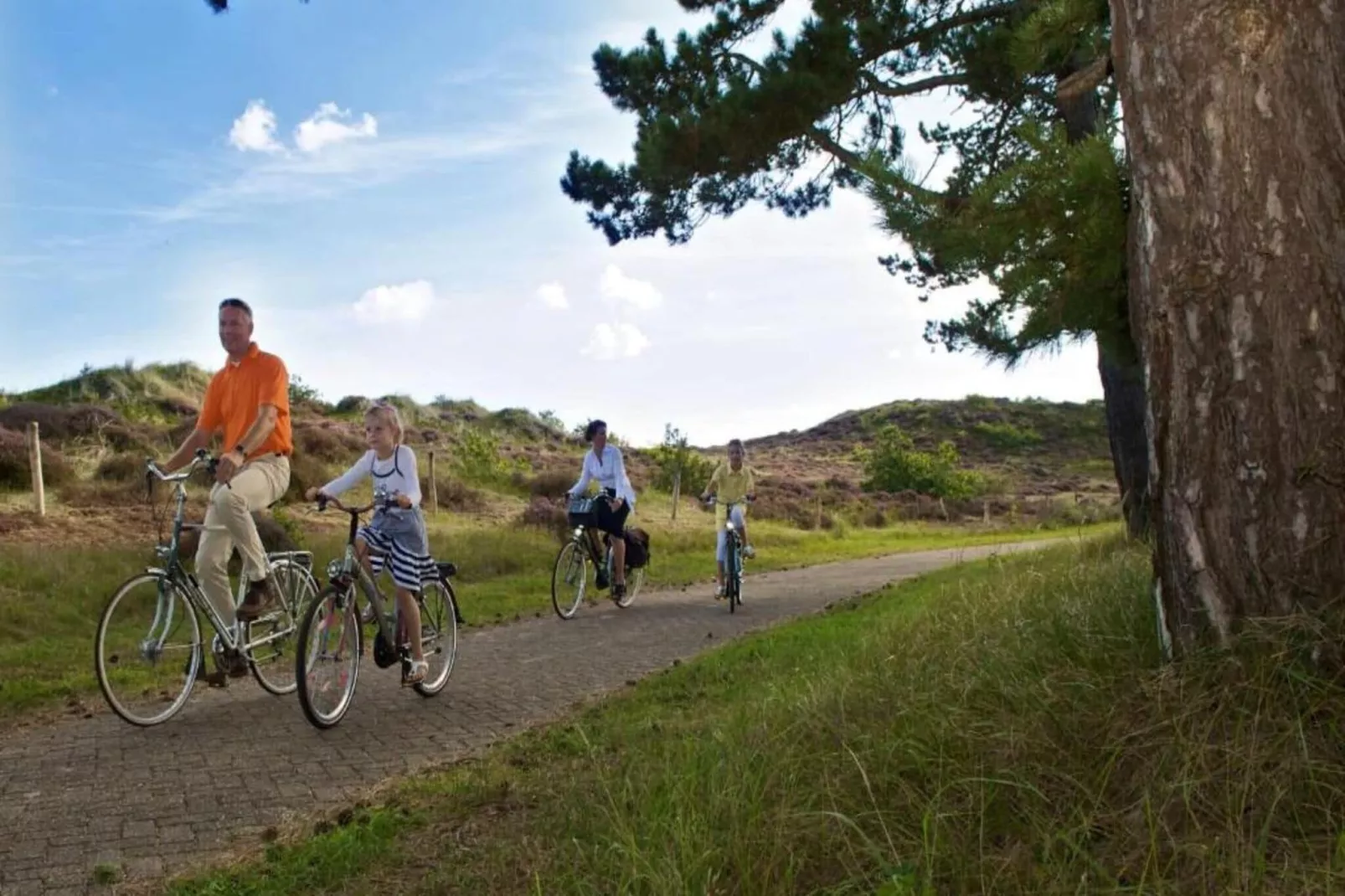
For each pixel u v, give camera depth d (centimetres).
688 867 301
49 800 477
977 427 9119
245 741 583
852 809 337
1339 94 376
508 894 333
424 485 2370
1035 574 751
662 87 1630
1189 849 278
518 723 628
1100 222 588
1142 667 406
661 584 1545
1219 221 385
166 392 3141
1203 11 392
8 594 1033
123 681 634
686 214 1802
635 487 3431
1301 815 298
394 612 674
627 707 636
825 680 529
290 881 369
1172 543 402
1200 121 391
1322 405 366
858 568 1903
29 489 1700
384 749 567
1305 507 366
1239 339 380
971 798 325
